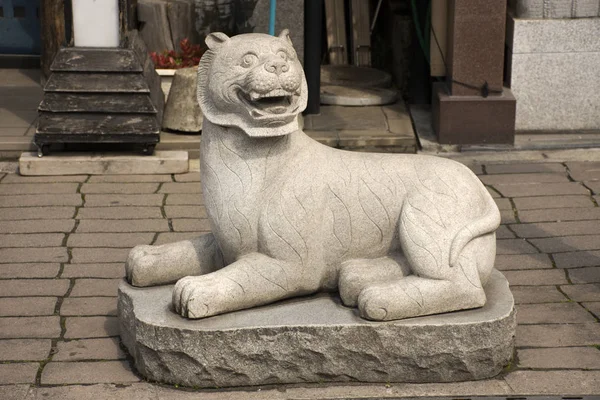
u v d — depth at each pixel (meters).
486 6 7.34
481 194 4.47
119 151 7.31
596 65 7.69
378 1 10.12
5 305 5.04
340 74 9.23
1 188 6.82
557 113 7.82
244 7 8.43
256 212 4.25
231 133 4.25
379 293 4.11
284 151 4.28
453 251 4.21
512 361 4.44
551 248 5.83
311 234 4.27
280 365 4.16
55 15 8.87
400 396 4.11
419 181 4.35
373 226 4.34
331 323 4.13
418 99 8.52
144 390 4.18
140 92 7.02
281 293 4.29
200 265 4.57
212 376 4.16
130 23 8.43
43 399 4.13
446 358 4.17
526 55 7.65
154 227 6.17
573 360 4.45
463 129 7.55
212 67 4.23
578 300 5.13
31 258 5.65
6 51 9.70
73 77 7.00
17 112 8.17
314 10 7.95
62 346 4.62
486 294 4.46
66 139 7.02
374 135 7.65
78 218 6.30
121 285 4.55
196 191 6.82
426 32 8.26
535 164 7.31
